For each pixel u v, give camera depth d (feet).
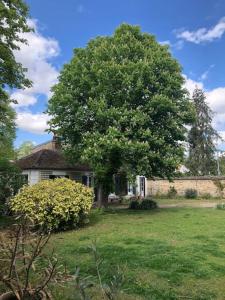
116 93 74.84
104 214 69.62
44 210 46.55
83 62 81.51
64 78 83.10
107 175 80.33
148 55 79.51
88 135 73.51
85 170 103.86
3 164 68.54
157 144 72.95
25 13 47.06
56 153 105.09
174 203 104.01
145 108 74.23
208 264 29.40
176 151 76.02
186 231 46.73
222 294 22.65
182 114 78.13
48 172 96.68
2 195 63.16
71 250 35.29
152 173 77.46
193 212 72.38
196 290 23.30
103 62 75.46
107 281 24.21
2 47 45.96
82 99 80.43
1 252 15.81
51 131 83.05
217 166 184.96
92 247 14.28
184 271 27.50
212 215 66.28
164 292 22.74
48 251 34.14
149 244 37.70
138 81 73.26
